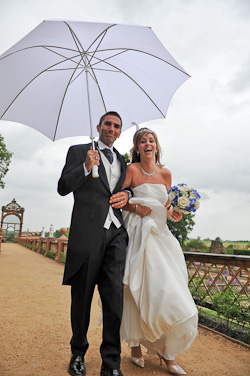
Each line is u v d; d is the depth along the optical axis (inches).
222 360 107.9
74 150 98.3
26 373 89.3
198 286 185.2
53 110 115.3
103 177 96.3
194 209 107.0
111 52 113.2
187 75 119.4
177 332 88.7
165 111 125.7
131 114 124.1
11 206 1612.9
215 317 163.2
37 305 177.9
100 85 120.1
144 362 102.3
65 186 91.8
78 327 90.4
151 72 119.3
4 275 292.8
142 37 108.2
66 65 112.4
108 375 83.1
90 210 93.4
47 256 593.6
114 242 94.6
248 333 134.0
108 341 86.5
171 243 101.6
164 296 87.8
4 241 1496.1
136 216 104.0
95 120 121.1
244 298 151.3
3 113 109.7
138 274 94.0
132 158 115.3
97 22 99.3
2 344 113.1
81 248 90.5
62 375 88.4
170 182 114.9
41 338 121.9
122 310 89.0
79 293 91.0
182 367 99.7
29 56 104.9
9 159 992.9
